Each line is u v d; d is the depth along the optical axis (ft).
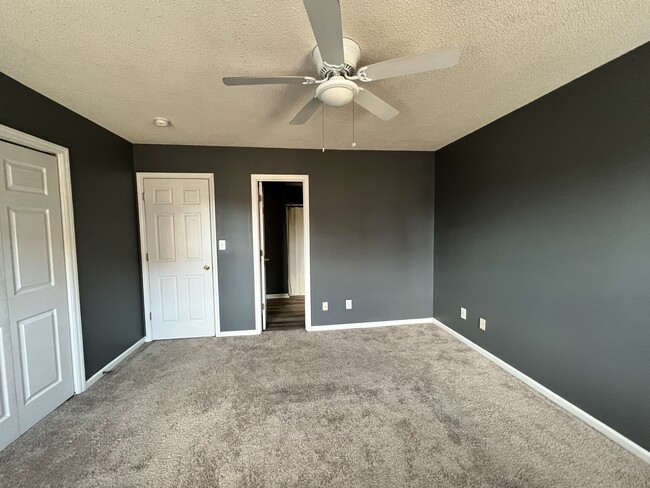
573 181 6.51
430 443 5.79
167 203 11.02
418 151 12.47
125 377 8.46
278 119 8.51
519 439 5.89
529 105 7.61
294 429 6.21
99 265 8.65
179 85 6.46
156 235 11.02
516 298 8.21
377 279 12.52
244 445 5.78
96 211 8.57
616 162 5.67
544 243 7.30
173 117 8.27
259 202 11.68
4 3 3.99
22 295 6.17
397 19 4.50
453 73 6.11
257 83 4.95
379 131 9.75
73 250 7.48
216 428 6.27
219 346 10.59
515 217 8.19
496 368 8.79
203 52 5.27
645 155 5.23
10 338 5.90
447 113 8.25
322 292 12.21
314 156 11.84
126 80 6.21
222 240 11.41
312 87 6.59
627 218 5.53
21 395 6.11
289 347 10.44
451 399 7.23
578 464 5.28
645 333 5.31
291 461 5.38
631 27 4.72
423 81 6.43
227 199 11.36
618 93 5.59
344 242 12.22
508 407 6.91
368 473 5.12
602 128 5.89
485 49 5.31
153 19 4.41
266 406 7.02
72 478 5.05
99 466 5.30
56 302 7.04
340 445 5.76
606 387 5.95
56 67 5.67
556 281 7.00
